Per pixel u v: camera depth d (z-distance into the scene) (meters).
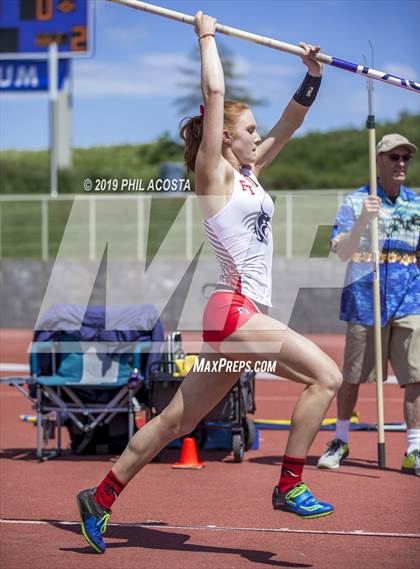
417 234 8.87
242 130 6.01
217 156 5.82
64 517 7.07
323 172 54.16
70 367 9.70
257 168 6.55
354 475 8.64
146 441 6.00
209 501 7.64
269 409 13.51
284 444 10.56
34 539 6.40
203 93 5.85
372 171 8.70
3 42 34.84
